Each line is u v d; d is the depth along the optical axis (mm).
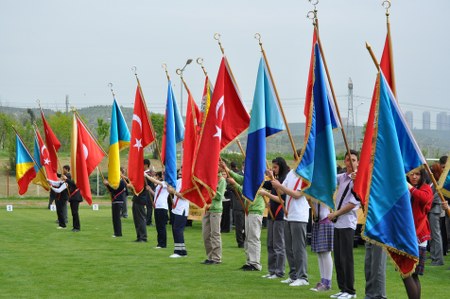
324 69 11883
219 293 11883
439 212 15859
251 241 14844
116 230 22891
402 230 9789
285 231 13039
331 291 12031
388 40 10859
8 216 32750
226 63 14492
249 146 13289
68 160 66188
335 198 11836
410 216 9820
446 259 17203
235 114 14531
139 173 20125
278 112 13367
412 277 10078
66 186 25922
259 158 13203
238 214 19578
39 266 15484
